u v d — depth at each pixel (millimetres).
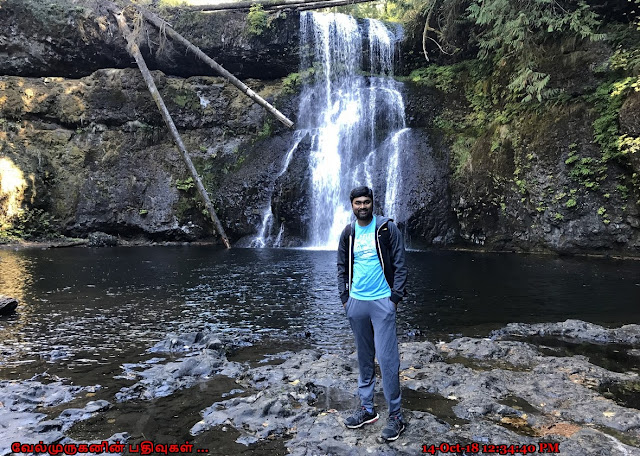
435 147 16047
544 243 13031
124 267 10844
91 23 17172
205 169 17703
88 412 3318
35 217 16125
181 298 7547
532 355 4605
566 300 7211
